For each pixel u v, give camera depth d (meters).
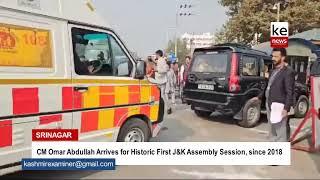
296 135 8.32
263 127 10.23
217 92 10.18
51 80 5.17
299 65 17.75
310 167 6.55
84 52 5.69
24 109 4.86
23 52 4.88
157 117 7.05
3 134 4.66
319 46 18.66
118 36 6.28
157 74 12.15
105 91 5.95
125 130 6.41
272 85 6.63
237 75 9.90
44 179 5.66
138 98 6.57
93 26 5.84
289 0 30.06
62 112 5.32
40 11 5.11
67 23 5.46
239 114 10.04
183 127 9.97
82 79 5.59
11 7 4.77
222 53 10.28
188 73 11.14
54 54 5.25
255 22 29.89
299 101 11.83
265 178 5.93
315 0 29.62
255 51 10.56
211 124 10.50
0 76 4.61
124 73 6.36
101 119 5.91
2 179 5.59
